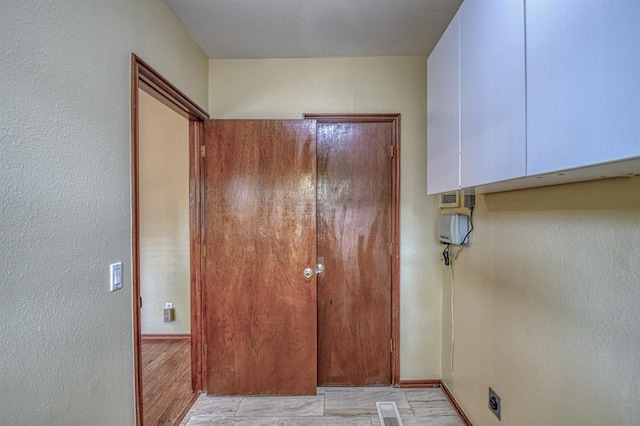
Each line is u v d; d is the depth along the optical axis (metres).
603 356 0.93
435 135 1.72
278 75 2.33
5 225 0.79
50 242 0.92
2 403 0.78
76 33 1.02
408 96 2.31
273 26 1.91
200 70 2.16
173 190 3.08
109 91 1.19
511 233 1.40
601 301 0.94
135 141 1.34
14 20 0.82
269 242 2.19
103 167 1.15
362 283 2.35
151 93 1.73
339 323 2.34
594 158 0.69
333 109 2.32
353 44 2.13
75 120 1.02
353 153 2.35
